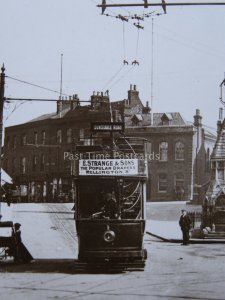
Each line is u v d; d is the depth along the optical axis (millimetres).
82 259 17641
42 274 17062
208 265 19766
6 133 80188
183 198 62688
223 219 33719
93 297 12695
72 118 70062
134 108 69875
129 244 17156
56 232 31781
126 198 17734
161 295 13023
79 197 17641
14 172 78000
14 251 20188
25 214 41406
